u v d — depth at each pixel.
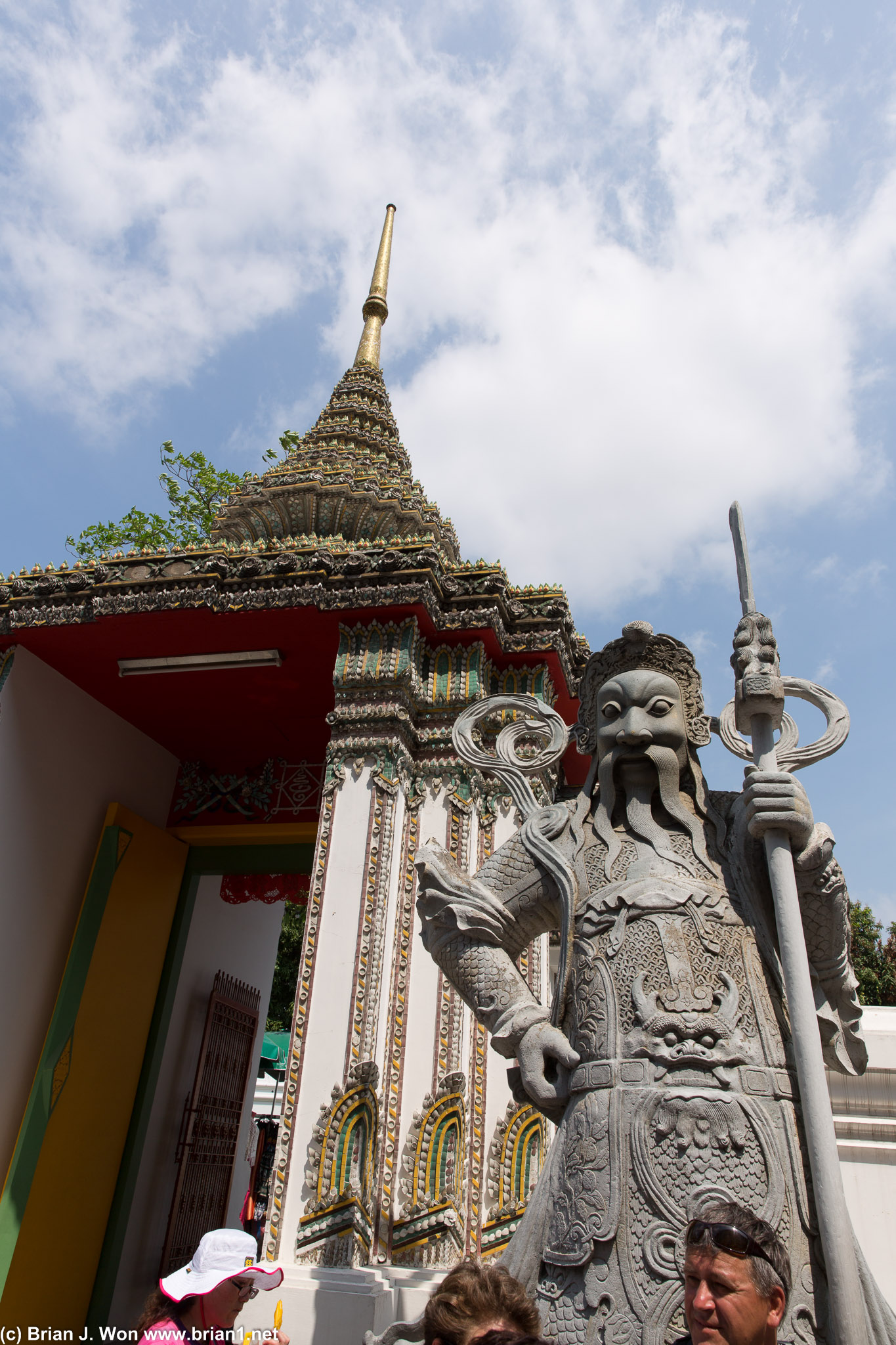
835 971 3.89
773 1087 3.46
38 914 9.80
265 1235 6.55
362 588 9.02
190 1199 11.61
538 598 9.58
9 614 9.80
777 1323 2.44
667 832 4.21
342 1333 5.81
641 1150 3.31
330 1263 6.30
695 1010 3.55
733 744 4.31
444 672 9.10
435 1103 7.12
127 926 10.70
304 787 11.95
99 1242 9.94
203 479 19.72
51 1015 9.80
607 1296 3.15
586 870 4.16
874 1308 3.14
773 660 4.11
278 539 11.59
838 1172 3.22
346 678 8.79
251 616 9.32
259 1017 14.28
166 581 9.41
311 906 7.82
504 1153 7.15
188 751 12.27
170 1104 11.50
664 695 4.37
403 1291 6.27
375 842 7.97
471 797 8.48
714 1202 3.17
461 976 4.09
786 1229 3.19
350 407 14.09
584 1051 3.68
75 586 9.66
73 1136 9.66
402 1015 7.55
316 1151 6.71
